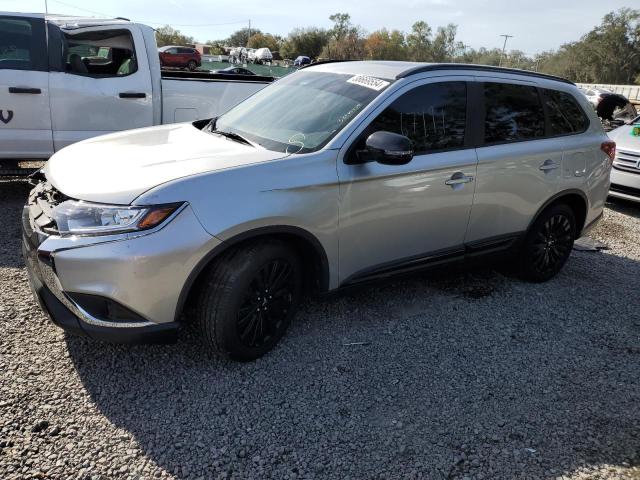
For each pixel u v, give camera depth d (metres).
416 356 3.42
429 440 2.67
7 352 3.07
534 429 2.81
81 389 2.83
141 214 2.58
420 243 3.76
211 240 2.73
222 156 3.08
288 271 3.20
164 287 2.67
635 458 2.65
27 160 5.75
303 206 3.05
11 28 5.55
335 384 3.06
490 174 3.97
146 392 2.86
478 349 3.57
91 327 2.67
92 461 2.37
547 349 3.65
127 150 3.26
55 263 2.63
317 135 3.34
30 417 2.59
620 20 80.00
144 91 6.12
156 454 2.45
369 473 2.44
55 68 5.66
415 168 3.51
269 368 3.16
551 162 4.38
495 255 4.31
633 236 6.62
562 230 4.76
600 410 3.01
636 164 7.43
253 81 6.90
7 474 2.25
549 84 4.54
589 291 4.72
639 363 3.56
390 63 4.02
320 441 2.61
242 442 2.56
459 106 3.83
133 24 6.12
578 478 2.50
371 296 4.21
